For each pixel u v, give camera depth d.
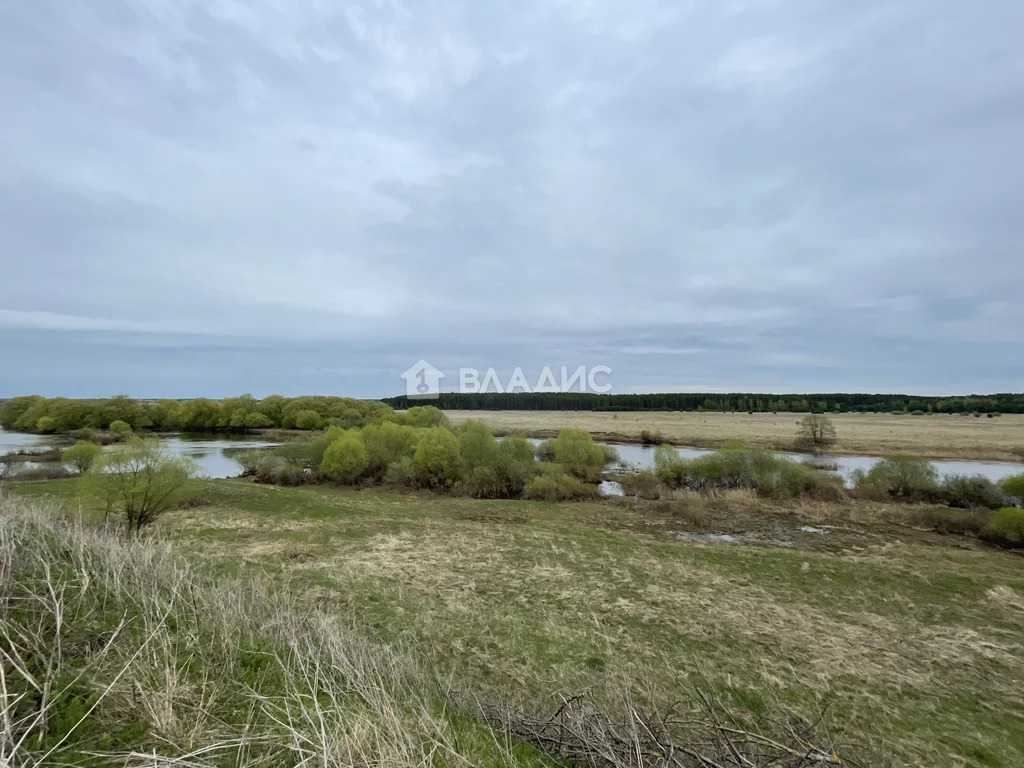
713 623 12.37
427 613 11.71
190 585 5.88
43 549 5.81
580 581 15.44
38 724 3.05
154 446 18.33
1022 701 9.32
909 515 26.70
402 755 3.36
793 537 23.00
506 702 6.00
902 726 8.30
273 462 37.25
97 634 4.28
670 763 4.04
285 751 3.35
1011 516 21.61
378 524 22.86
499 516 26.50
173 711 3.48
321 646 5.40
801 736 5.93
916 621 13.20
